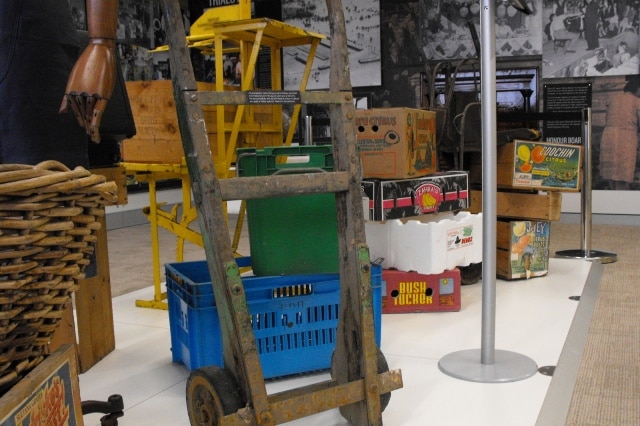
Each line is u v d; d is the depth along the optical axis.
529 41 6.82
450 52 7.07
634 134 6.57
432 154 3.63
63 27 1.88
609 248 5.11
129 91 3.54
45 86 1.79
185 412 2.12
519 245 3.87
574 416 2.03
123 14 6.91
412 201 3.33
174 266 2.62
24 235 1.00
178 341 2.57
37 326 1.13
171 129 3.46
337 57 1.85
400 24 7.25
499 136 4.07
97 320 2.65
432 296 3.21
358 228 1.83
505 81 6.95
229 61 7.92
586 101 6.70
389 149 3.32
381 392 1.82
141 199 7.68
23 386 1.13
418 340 2.78
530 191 4.18
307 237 2.37
